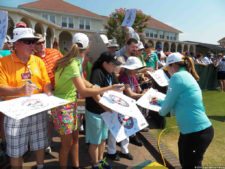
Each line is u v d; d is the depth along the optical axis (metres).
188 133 3.16
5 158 4.11
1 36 4.64
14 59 3.06
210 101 10.56
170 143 5.33
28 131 3.22
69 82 3.33
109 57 3.67
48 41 38.00
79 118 3.80
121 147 4.59
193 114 3.13
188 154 3.23
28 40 3.01
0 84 2.96
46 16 42.16
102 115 3.59
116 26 34.81
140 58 5.54
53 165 4.12
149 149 5.12
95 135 3.77
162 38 58.78
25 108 2.68
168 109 3.26
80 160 4.42
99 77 3.68
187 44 60.47
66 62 3.27
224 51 49.84
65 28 42.50
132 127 3.63
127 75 4.50
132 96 4.38
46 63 4.06
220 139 5.67
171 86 3.19
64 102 2.91
